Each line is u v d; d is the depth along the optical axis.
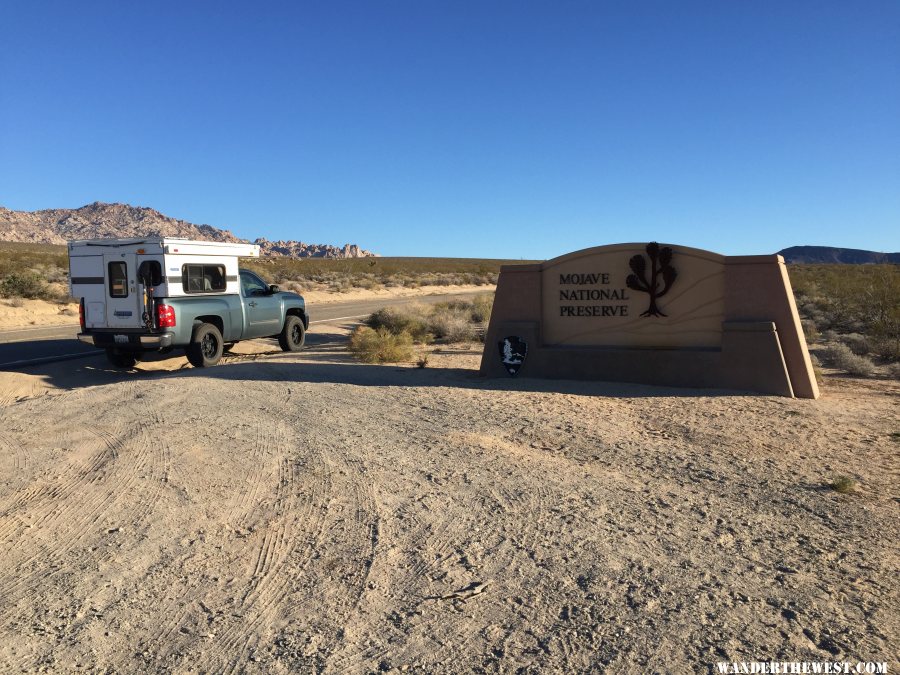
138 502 6.04
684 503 5.84
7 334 21.78
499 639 3.77
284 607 4.20
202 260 15.10
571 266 12.38
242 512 5.76
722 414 9.23
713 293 11.48
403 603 4.20
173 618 4.10
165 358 16.94
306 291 45.50
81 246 14.85
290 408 9.68
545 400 10.13
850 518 5.49
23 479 6.75
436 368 14.00
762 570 4.55
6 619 4.13
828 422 8.80
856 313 22.47
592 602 4.14
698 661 3.51
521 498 5.97
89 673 3.57
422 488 6.26
